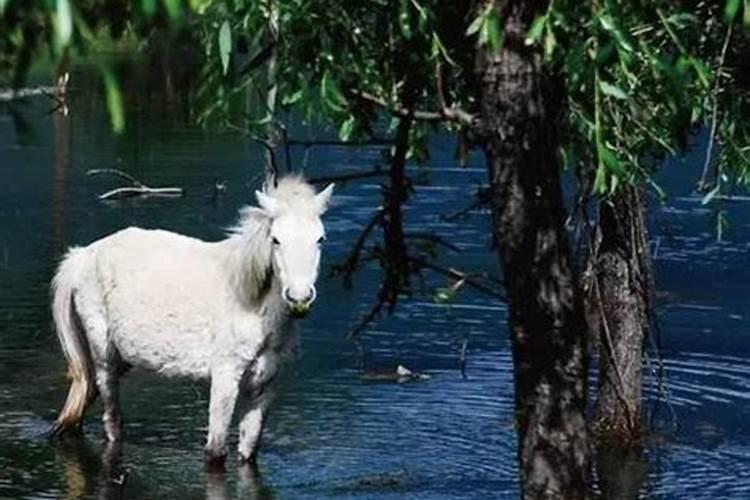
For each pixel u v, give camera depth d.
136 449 15.83
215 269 15.16
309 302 13.95
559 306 6.79
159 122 48.31
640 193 15.73
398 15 6.68
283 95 6.70
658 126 8.23
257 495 14.20
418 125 7.82
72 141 44.66
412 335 21.39
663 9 6.75
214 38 5.76
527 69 6.47
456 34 7.00
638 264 15.99
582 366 6.90
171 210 33.75
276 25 6.47
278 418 16.94
